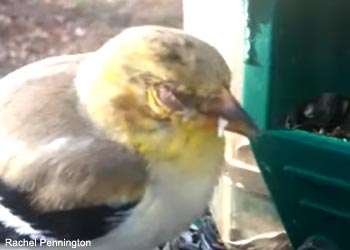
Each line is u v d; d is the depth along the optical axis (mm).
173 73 119
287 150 138
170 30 123
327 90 146
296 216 142
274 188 142
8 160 127
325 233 141
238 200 153
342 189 135
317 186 137
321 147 134
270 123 140
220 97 121
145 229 129
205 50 120
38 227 128
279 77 140
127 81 122
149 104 122
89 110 126
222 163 129
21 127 128
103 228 127
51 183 126
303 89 144
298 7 140
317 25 143
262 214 152
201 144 125
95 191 125
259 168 143
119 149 125
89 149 126
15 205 128
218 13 147
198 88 120
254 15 137
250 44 138
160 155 125
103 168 125
